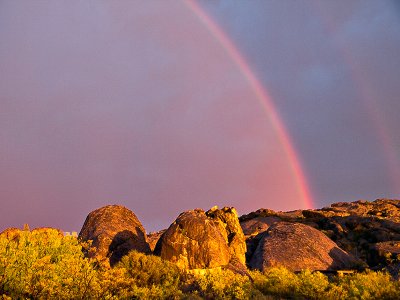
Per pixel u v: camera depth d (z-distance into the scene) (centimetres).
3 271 974
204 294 1471
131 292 1156
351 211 5844
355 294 1744
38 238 1299
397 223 4403
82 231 2492
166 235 2259
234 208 2970
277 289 1802
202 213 2516
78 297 1019
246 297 1496
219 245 2259
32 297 973
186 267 2167
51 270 1046
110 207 2606
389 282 1908
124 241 2322
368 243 3959
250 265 2942
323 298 1717
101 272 1187
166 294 1299
